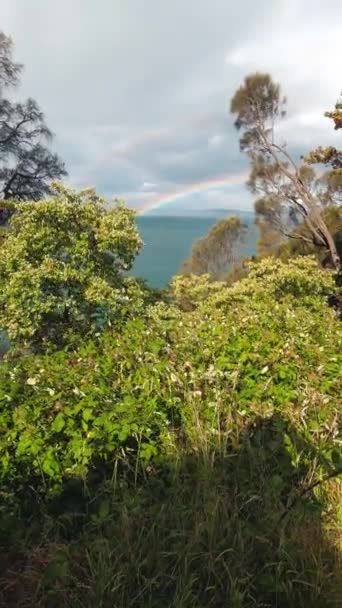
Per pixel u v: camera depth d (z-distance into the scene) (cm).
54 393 285
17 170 1933
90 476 251
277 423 280
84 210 632
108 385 318
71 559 206
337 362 382
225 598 190
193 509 223
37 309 582
